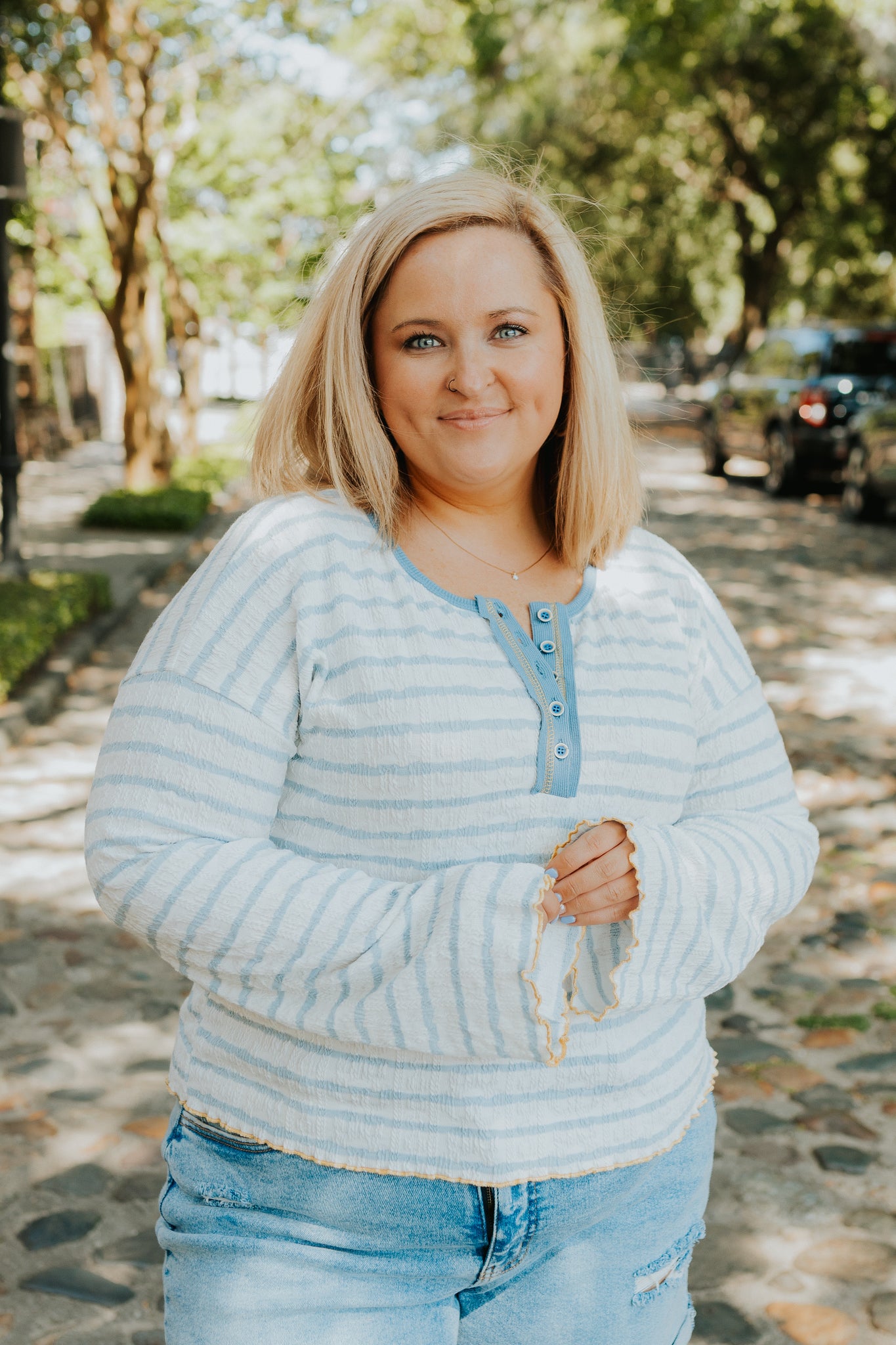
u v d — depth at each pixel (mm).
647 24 17922
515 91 24781
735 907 1408
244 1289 1393
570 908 1346
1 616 7926
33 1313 2650
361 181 19047
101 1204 3004
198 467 19484
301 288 1652
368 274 1455
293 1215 1403
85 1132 3299
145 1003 4016
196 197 18734
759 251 36406
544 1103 1376
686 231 38594
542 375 1455
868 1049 3709
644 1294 1498
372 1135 1361
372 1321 1401
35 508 15992
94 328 29578
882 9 16391
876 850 5172
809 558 12250
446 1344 1436
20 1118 3357
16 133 9555
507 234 1462
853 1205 2994
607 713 1437
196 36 15461
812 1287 2711
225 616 1379
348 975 1308
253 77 17531
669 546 1615
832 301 39531
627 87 25562
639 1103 1420
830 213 31234
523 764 1379
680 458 23484
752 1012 3939
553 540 1547
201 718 1350
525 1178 1358
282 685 1374
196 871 1310
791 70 24844
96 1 14617
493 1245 1380
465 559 1491
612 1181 1408
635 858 1347
